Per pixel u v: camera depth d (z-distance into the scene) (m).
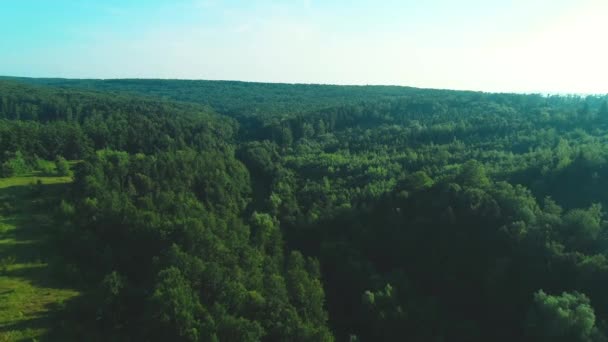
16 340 48.88
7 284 60.72
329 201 94.44
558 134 113.06
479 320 58.31
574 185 74.81
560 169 78.75
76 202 83.69
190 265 55.88
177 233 68.31
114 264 67.94
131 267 67.38
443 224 70.62
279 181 115.31
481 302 59.97
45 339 49.66
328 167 118.94
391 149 129.25
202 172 104.62
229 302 52.94
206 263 57.34
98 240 72.69
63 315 54.53
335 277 71.62
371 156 124.12
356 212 85.75
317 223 87.38
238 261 64.31
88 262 68.88
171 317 47.94
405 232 74.62
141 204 81.25
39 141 129.25
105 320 53.84
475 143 119.31
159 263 60.34
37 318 53.56
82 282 63.41
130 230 72.25
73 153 132.75
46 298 58.44
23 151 122.50
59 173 113.38
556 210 66.44
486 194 70.62
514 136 116.94
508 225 63.53
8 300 56.66
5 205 86.75
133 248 70.12
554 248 57.19
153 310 49.38
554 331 47.94
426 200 77.81
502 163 94.25
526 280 57.28
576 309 47.62
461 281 63.50
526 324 51.59
